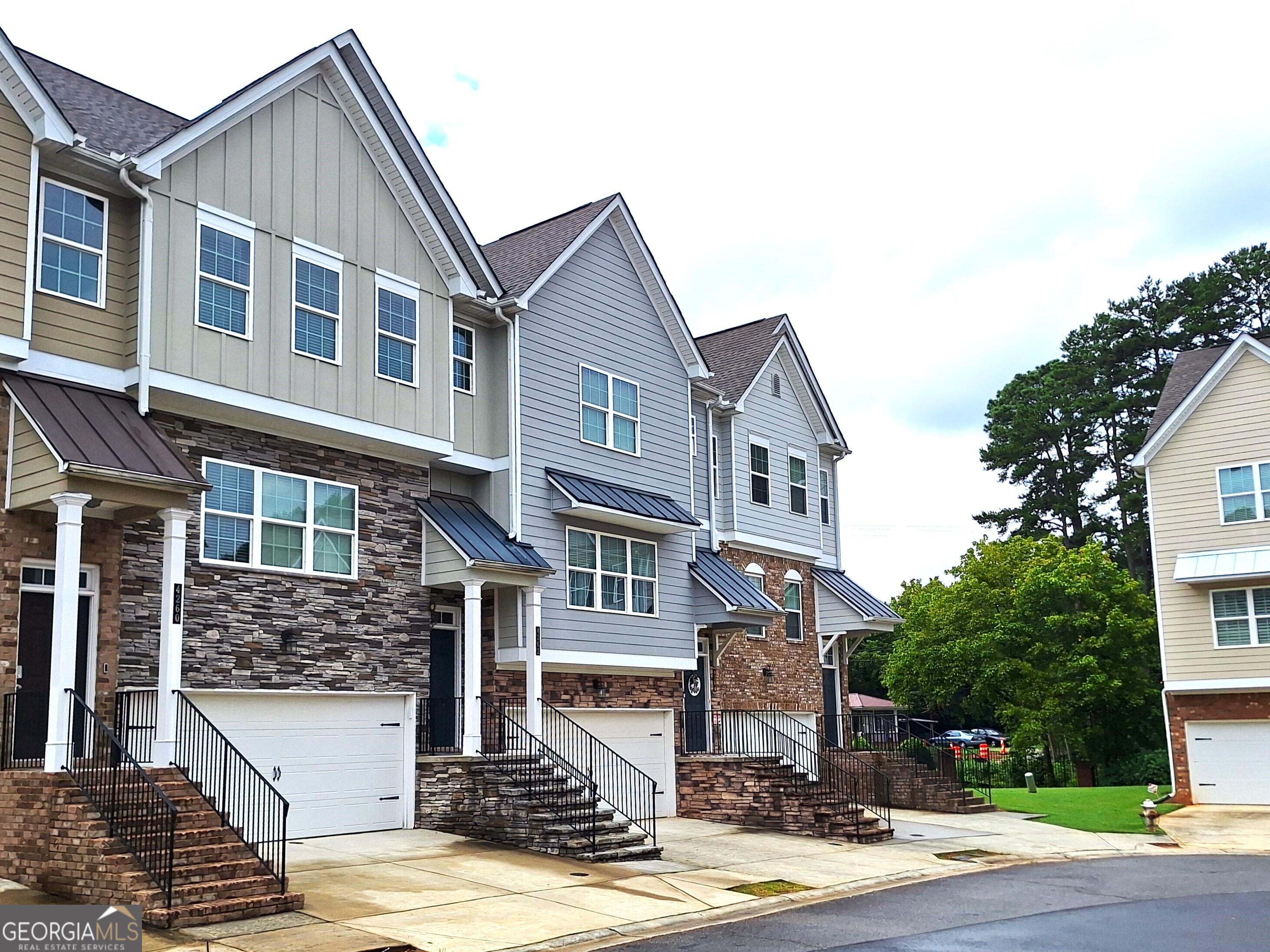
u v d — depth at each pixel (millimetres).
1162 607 32281
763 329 32812
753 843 21172
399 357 20547
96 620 15891
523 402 22781
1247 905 16188
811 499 33156
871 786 27891
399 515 20688
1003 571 45250
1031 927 14266
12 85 15711
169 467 15477
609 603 24188
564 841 18094
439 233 21234
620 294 25984
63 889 13203
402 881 15391
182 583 15508
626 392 25703
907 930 13961
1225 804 30547
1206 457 32250
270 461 18656
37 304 15891
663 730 25375
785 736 26375
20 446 15195
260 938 12148
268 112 18859
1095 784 41219
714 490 29250
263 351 18188
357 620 19562
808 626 32250
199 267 17484
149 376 16547
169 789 14508
